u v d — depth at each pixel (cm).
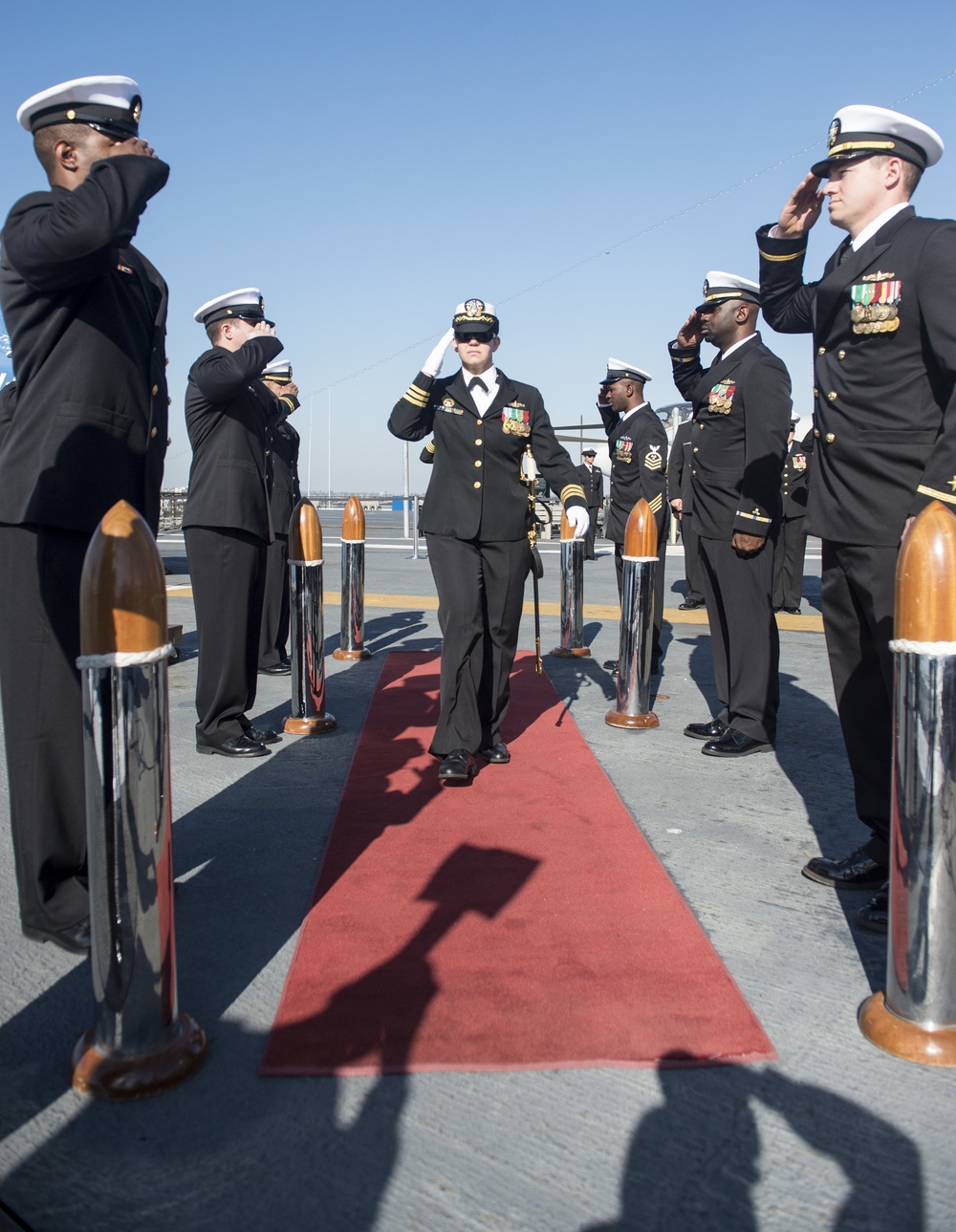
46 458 251
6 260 243
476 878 313
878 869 309
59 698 256
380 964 255
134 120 256
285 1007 233
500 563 435
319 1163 182
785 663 714
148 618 198
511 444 432
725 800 396
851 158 284
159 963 204
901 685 216
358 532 723
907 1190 176
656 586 655
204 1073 208
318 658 503
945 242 265
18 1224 166
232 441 447
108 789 198
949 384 271
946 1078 209
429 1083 205
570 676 662
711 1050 217
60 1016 231
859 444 283
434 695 595
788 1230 166
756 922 284
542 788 409
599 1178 178
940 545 210
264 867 323
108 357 260
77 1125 192
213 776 426
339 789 409
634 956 261
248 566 450
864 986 248
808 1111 197
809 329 348
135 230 242
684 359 527
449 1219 168
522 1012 232
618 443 666
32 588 253
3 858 330
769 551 455
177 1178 177
